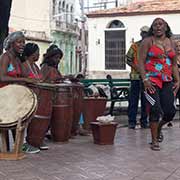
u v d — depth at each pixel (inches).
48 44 1286.9
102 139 298.7
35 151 270.4
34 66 283.1
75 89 319.6
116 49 986.7
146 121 378.6
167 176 220.1
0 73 258.8
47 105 271.9
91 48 1012.5
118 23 988.6
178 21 941.2
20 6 1649.9
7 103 249.9
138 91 372.5
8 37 265.3
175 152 277.0
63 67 1946.4
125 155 266.5
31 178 214.4
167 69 281.0
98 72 1000.2
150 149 285.0
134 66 366.3
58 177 216.7
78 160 252.2
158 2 996.6
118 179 213.6
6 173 223.3
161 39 282.5
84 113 339.9
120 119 432.5
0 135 256.2
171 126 391.2
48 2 1766.7
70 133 315.6
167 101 282.4
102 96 376.5
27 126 263.3
